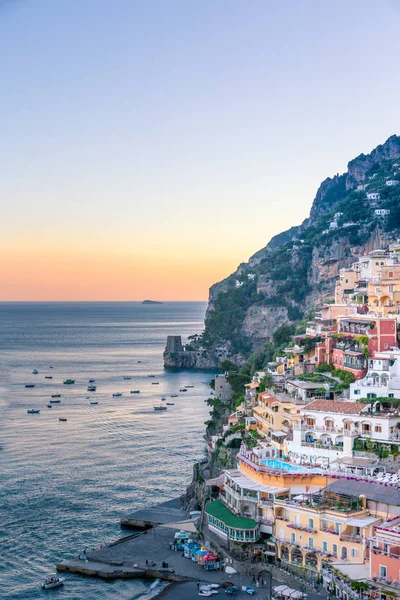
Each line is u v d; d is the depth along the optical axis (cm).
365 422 14100
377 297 19988
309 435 14662
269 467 14300
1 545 15300
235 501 14312
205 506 15350
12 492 18888
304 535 12688
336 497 12756
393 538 11006
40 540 15562
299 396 16450
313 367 18938
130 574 13375
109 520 16788
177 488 19225
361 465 13412
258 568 12925
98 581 13362
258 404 18300
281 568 12738
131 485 19525
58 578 13375
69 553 14812
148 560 13850
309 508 12681
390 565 10969
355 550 12019
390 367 16138
